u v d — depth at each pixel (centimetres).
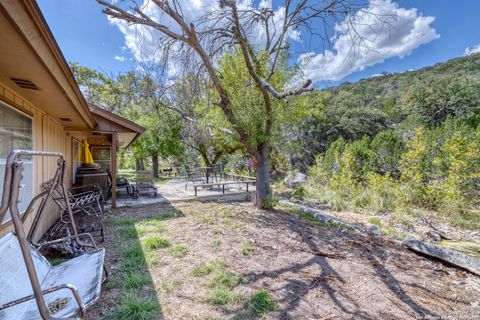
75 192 614
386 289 248
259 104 538
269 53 529
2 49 163
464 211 543
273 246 352
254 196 648
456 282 270
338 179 820
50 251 308
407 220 505
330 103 2022
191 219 483
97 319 187
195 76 482
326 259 315
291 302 219
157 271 265
